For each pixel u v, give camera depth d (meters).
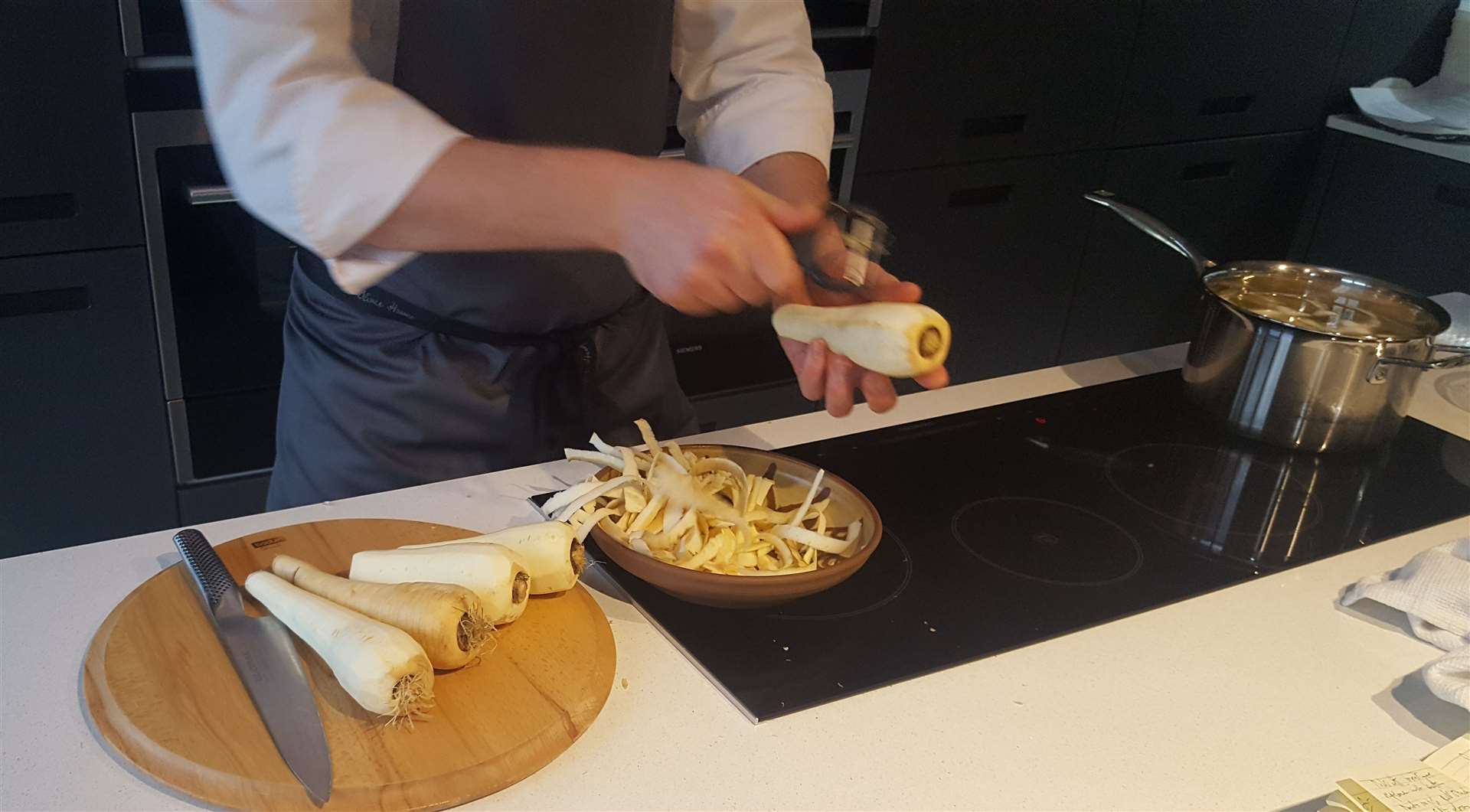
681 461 0.87
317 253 0.77
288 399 1.13
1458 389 1.36
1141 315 2.64
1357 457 1.15
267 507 1.18
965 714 0.72
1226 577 0.91
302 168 0.73
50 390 1.58
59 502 1.65
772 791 0.65
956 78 2.07
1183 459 1.12
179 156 1.52
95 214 1.51
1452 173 2.39
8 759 0.62
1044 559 0.92
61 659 0.70
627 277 1.10
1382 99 2.62
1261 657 0.81
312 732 0.62
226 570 0.74
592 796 0.63
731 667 0.74
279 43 0.72
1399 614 0.88
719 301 0.72
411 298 1.03
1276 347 1.09
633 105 1.07
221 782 0.59
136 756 0.60
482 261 1.00
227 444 1.74
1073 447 1.12
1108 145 2.36
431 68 0.97
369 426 1.07
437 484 0.94
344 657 0.63
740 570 0.80
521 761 0.63
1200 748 0.71
